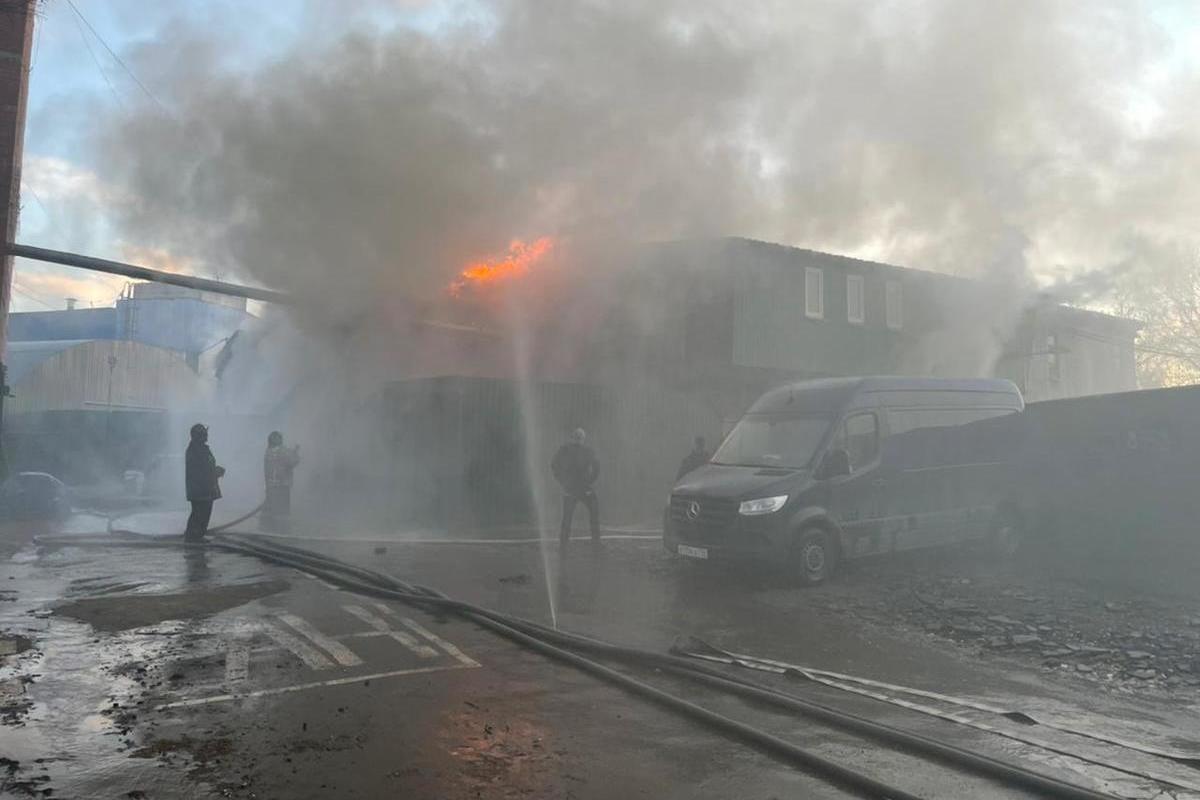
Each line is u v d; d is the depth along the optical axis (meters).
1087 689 5.80
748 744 4.45
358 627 6.79
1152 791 4.02
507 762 4.13
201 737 4.33
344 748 4.24
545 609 7.96
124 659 5.73
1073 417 11.04
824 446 9.57
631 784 3.91
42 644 6.09
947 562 10.93
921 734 4.77
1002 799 3.87
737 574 9.92
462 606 7.31
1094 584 9.20
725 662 6.22
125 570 9.34
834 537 9.47
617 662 6.04
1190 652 6.61
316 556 9.90
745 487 9.23
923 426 10.44
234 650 6.01
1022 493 11.24
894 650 6.79
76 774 3.83
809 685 5.73
